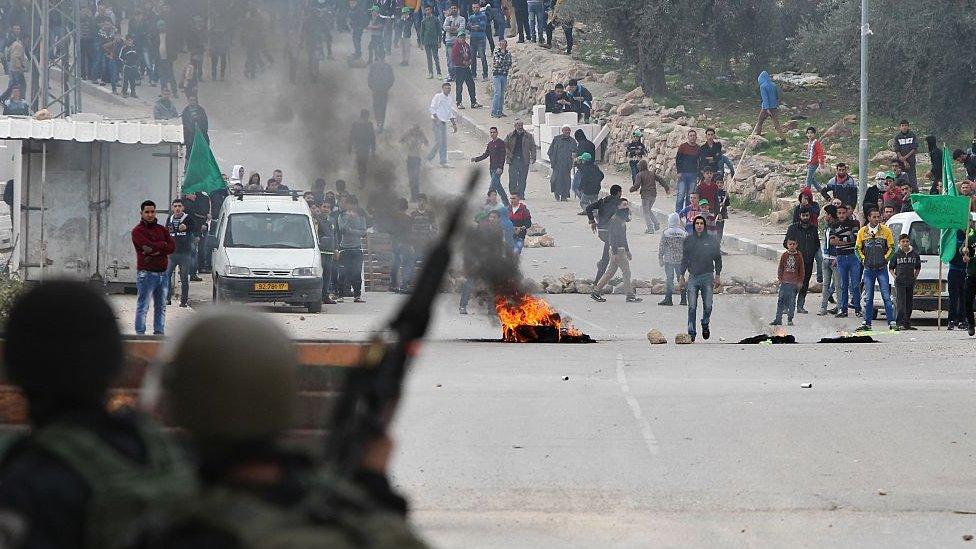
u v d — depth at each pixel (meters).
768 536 26.80
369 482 7.43
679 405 41.47
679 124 127.00
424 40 147.12
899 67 123.19
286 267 73.75
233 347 6.77
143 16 133.00
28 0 129.00
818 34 127.56
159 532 6.53
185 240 72.75
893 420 38.84
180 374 6.77
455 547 25.58
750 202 112.44
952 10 119.75
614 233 80.06
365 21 144.12
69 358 8.34
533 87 144.62
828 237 74.94
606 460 33.69
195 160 79.31
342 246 80.56
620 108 131.38
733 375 49.09
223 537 6.35
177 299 76.38
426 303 7.87
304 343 24.48
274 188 89.56
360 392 7.61
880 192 93.00
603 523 27.62
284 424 6.84
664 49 135.38
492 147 112.00
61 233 76.88
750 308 77.88
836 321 73.19
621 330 68.88
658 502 29.56
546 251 95.81
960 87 120.75
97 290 8.73
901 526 27.66
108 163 77.25
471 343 60.97
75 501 7.78
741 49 137.12
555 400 42.41
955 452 34.59
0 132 74.62
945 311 76.12
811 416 39.47
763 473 32.38
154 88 138.75
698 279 63.84
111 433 8.30
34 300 8.48
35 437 8.11
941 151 99.94
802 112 131.00
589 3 137.62
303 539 6.30
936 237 72.31
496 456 33.97
